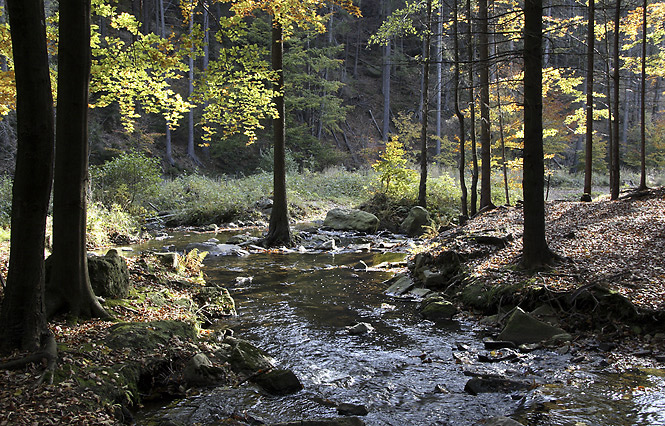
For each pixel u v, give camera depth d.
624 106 42.81
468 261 10.21
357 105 44.12
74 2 5.79
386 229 19.36
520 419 4.60
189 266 10.03
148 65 8.24
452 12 15.21
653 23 17.11
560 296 7.49
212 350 6.35
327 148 36.22
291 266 12.66
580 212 13.06
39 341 5.05
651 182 29.48
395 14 16.92
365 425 4.63
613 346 6.38
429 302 8.86
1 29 7.54
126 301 7.13
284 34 11.63
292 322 8.03
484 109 16.06
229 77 8.85
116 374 5.04
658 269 7.74
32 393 4.38
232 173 35.31
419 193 19.98
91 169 17.88
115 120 31.86
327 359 6.45
